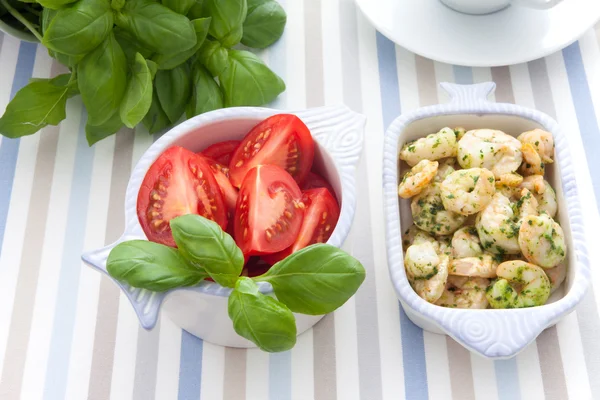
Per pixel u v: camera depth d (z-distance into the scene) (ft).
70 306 2.40
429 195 2.36
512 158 2.35
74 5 2.27
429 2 2.68
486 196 2.29
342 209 2.16
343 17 2.78
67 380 2.33
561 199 2.34
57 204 2.51
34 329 2.37
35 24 2.62
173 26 2.34
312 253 1.99
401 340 2.36
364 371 2.33
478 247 2.31
